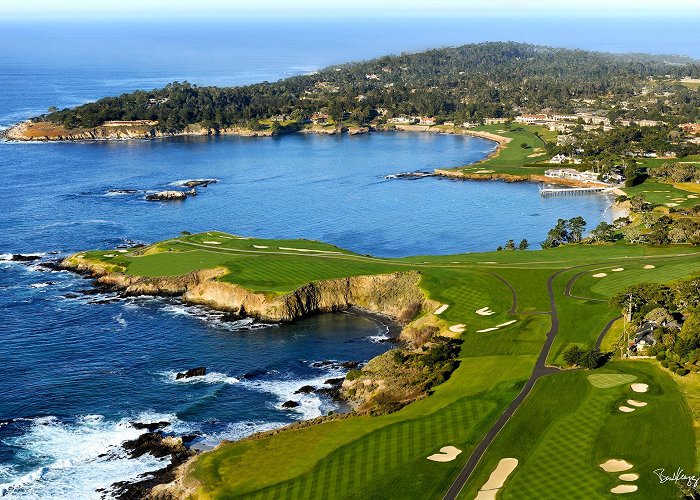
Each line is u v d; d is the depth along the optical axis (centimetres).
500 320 12481
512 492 7669
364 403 10306
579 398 9625
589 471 7975
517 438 8712
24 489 8394
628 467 8019
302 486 7969
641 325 11531
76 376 11350
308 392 10869
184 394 10775
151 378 11312
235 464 8556
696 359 10225
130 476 8656
